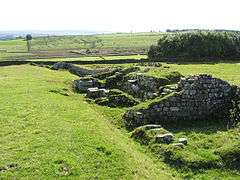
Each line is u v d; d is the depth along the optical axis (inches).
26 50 4594.0
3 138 914.7
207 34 2795.3
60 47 5231.3
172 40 2822.3
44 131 965.8
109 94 1523.1
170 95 1254.3
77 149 852.6
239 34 2920.8
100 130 1023.0
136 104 1435.8
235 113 1214.9
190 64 2342.5
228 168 888.3
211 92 1275.8
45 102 1291.8
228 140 1033.5
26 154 816.3
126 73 1883.6
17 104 1244.5
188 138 1083.3
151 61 2632.9
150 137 1053.8
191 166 892.6
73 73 2299.5
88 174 745.0
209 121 1254.3
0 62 2495.1
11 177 719.1
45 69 2285.9
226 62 2481.5
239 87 1280.8
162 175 836.0
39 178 719.7
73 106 1289.4
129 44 5502.0
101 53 3558.1
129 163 812.0
